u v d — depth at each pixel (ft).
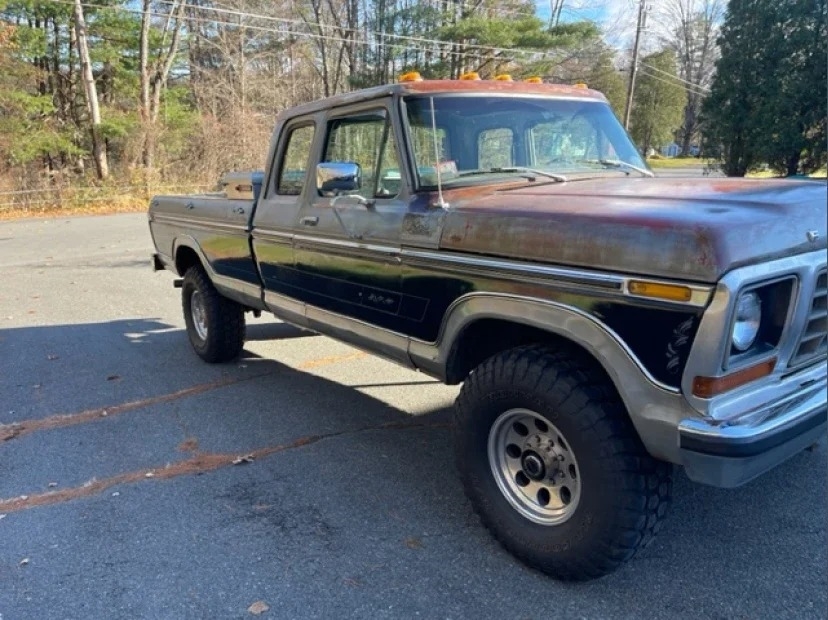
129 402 16.69
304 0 115.14
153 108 92.68
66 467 13.14
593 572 8.80
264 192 15.37
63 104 93.81
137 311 26.99
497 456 9.82
